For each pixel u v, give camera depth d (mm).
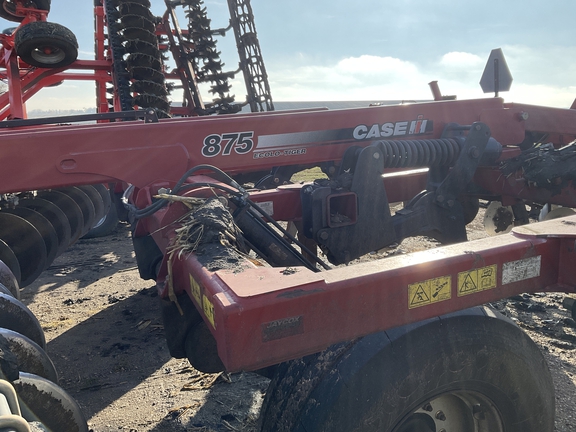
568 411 2576
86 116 3418
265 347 1347
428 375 1572
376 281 1474
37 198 5363
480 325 1681
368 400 1489
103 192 7602
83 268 5988
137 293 4965
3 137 2854
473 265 1635
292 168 4258
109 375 3285
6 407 839
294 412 1552
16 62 6918
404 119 3779
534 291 1807
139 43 6613
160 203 2473
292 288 1369
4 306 2080
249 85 9102
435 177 3766
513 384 1754
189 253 1844
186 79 9766
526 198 3781
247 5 8953
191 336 2490
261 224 2727
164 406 2865
